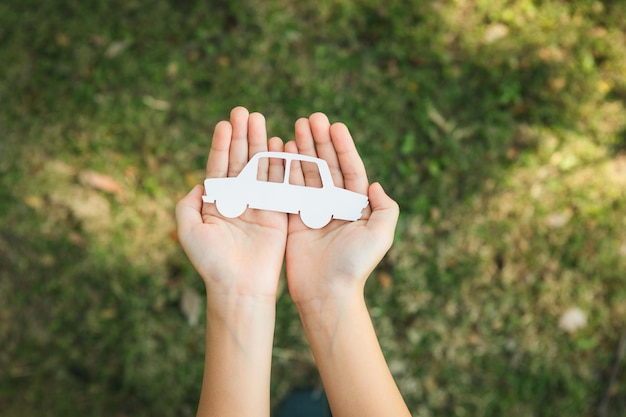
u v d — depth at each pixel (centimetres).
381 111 92
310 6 94
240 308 59
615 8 94
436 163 91
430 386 87
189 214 61
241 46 94
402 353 87
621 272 89
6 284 88
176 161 91
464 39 94
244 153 65
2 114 92
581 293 89
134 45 94
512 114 92
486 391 87
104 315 88
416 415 86
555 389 87
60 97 92
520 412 87
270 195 62
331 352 59
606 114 92
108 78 93
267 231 62
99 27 94
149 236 89
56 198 90
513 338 88
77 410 86
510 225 90
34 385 86
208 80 93
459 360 88
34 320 88
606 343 88
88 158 91
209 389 58
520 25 94
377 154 91
